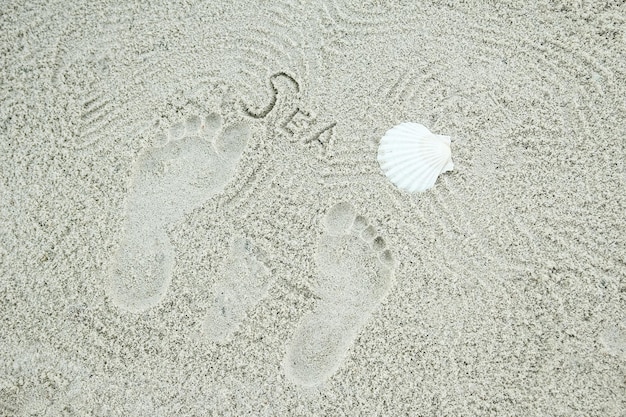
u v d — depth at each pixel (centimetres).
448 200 93
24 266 94
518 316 89
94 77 98
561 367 88
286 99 96
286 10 98
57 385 91
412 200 93
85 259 94
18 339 92
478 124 94
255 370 90
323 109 96
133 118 97
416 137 92
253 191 94
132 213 94
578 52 95
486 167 93
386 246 92
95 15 99
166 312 92
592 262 90
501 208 92
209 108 96
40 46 98
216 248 93
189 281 92
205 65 98
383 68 97
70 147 96
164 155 96
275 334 90
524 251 91
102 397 91
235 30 98
